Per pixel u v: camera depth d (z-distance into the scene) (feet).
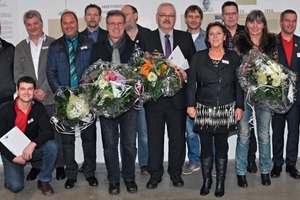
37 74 14.07
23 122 12.35
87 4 15.83
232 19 13.74
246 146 12.74
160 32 12.63
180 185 13.09
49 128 12.47
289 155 14.06
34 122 12.43
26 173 15.08
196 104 11.95
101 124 12.24
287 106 11.64
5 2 15.71
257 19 11.94
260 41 12.16
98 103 11.00
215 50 11.75
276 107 11.65
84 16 15.64
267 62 11.30
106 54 12.13
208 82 11.61
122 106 11.09
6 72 14.07
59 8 15.81
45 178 12.67
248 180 13.57
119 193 12.63
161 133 12.66
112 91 10.91
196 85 12.03
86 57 12.88
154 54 11.93
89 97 11.19
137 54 11.90
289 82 11.34
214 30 11.48
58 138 14.20
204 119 11.73
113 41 12.24
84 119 11.72
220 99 11.60
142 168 14.73
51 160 12.53
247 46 12.07
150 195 12.42
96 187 13.28
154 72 11.32
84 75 11.75
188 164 14.90
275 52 12.30
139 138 14.61
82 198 12.34
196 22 14.16
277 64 11.45
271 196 12.12
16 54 14.15
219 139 11.96
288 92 11.35
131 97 11.19
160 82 11.35
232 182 13.46
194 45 13.34
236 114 11.73
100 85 10.98
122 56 12.16
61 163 14.30
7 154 12.02
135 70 11.41
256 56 11.47
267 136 12.66
